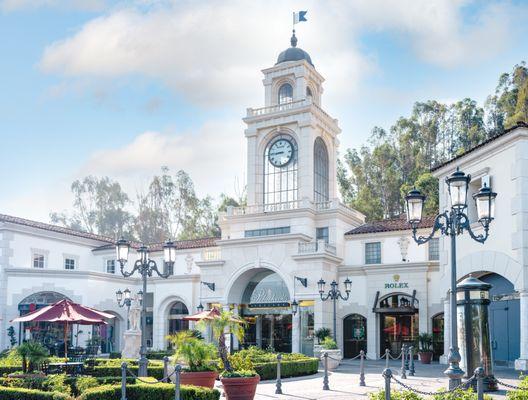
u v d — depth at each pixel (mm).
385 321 41500
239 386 17422
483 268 28234
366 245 44000
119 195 96375
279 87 50094
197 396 15602
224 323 20453
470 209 29906
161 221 90812
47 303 43312
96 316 25922
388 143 73500
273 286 43625
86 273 44781
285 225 44656
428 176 61219
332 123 50188
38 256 46156
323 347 32281
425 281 39719
